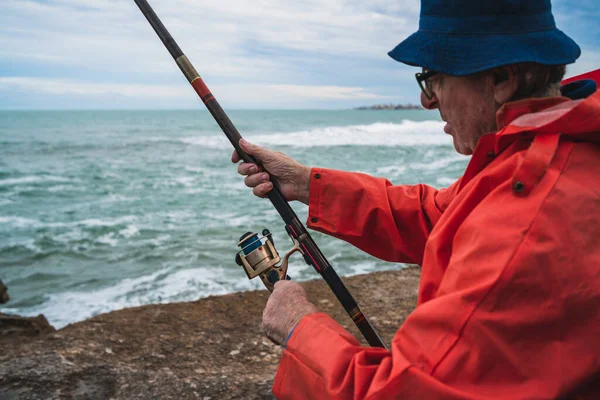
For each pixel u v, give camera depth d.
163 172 19.92
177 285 7.23
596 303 0.86
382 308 3.72
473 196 1.00
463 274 0.91
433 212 1.46
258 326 3.46
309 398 1.05
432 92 1.16
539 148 0.93
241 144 1.63
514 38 1.00
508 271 0.86
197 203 13.19
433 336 0.90
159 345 3.11
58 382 2.51
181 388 2.46
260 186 1.60
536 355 0.86
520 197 0.91
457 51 1.03
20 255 8.94
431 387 0.87
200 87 1.68
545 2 1.04
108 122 85.44
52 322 6.13
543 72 1.02
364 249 1.58
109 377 2.57
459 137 1.15
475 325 0.86
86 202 13.69
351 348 1.02
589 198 0.90
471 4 1.02
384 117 100.00
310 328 1.10
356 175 1.57
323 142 33.31
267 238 1.51
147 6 1.71
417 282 4.28
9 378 2.53
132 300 6.73
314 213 1.56
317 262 1.53
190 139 41.19
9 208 12.98
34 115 132.25
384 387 0.90
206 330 3.38
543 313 0.86
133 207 12.85
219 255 8.59
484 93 1.07
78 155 28.22
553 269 0.86
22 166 22.47
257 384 2.50
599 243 0.88
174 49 1.69
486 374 0.86
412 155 24.55
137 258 8.58
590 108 0.91
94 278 7.66
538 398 0.85
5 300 6.81
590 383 0.89
